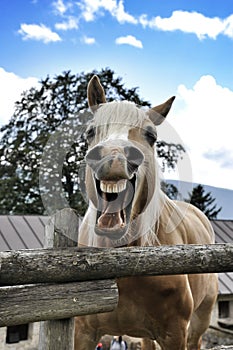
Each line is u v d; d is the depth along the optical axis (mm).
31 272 1215
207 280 2674
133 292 1873
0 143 14023
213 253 1514
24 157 13406
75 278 1315
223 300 8086
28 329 6840
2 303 1191
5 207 12789
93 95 1901
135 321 1978
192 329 3252
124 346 5922
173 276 1903
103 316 1963
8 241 7281
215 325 8211
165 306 1923
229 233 9914
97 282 1370
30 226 7938
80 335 2051
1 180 12953
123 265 1382
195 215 3021
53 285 1287
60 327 1354
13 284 1208
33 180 12789
